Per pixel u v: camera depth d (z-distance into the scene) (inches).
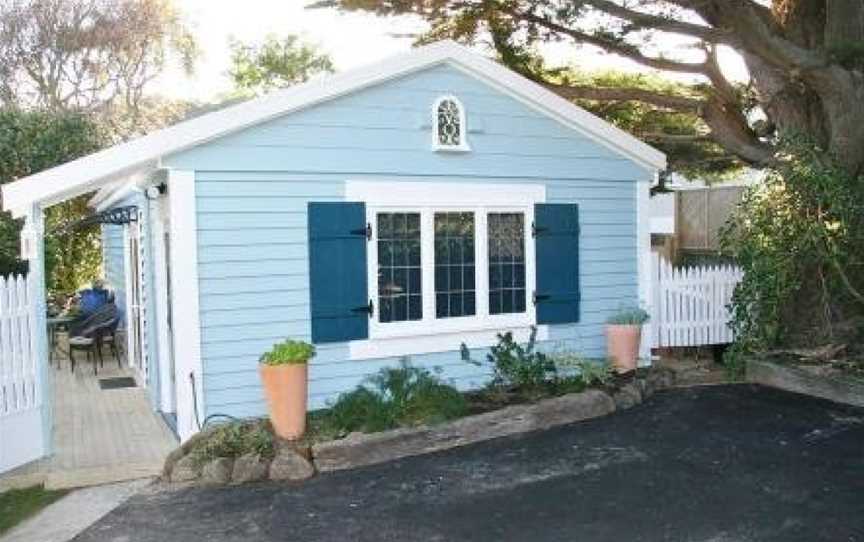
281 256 325.1
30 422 289.7
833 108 426.0
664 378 396.8
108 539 219.0
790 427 318.3
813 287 430.0
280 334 325.4
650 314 429.7
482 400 340.5
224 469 266.2
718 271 453.7
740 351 418.0
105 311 502.6
